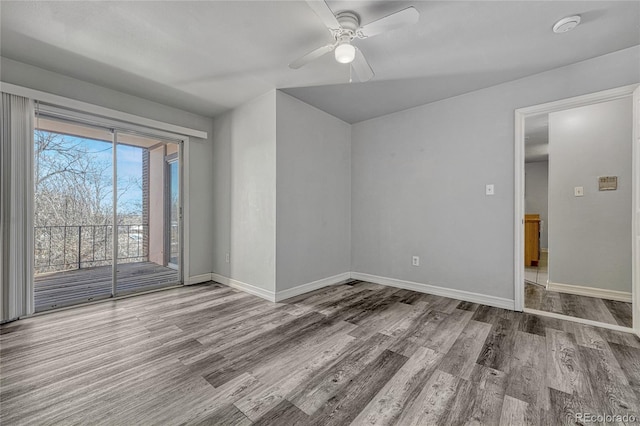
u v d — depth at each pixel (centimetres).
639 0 174
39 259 311
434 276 337
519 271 278
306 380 164
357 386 158
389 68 261
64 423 130
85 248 336
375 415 136
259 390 155
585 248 333
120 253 354
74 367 177
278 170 314
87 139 322
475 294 305
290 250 328
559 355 191
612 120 319
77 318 258
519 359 186
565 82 255
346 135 414
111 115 302
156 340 214
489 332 228
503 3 178
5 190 243
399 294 338
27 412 137
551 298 320
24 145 252
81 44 226
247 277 347
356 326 241
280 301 311
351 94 321
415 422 131
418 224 351
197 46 229
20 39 219
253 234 338
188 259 380
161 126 344
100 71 270
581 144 335
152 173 374
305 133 347
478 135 304
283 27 205
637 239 222
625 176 312
